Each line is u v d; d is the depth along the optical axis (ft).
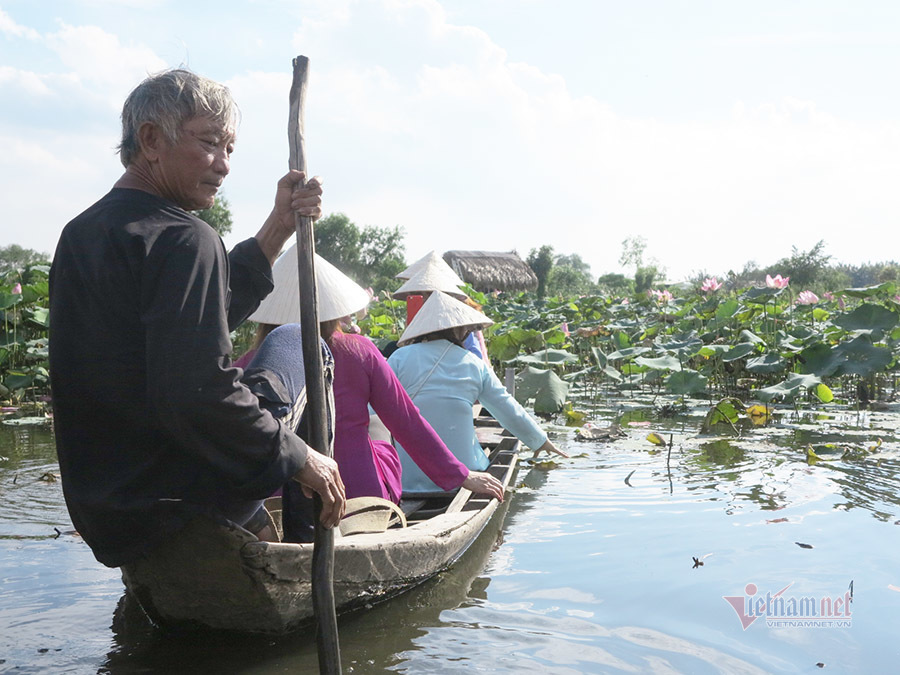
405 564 9.39
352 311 10.25
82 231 7.12
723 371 30.86
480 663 7.68
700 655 7.82
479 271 107.65
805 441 19.70
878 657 7.73
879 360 25.81
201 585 7.68
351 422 10.06
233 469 6.82
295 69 7.89
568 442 20.26
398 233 285.23
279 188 8.24
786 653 7.82
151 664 7.67
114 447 7.20
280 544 7.49
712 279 40.70
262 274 8.52
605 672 7.44
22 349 31.76
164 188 7.46
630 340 38.47
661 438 19.60
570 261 464.65
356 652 7.93
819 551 10.93
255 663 7.72
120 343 6.94
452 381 14.33
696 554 10.92
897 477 15.49
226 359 6.82
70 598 9.41
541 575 10.29
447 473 10.79
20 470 16.61
